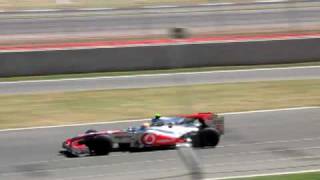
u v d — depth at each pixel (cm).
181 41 11025
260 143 5978
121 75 10169
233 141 6200
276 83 9381
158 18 13962
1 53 10006
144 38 11956
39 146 6247
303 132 6538
